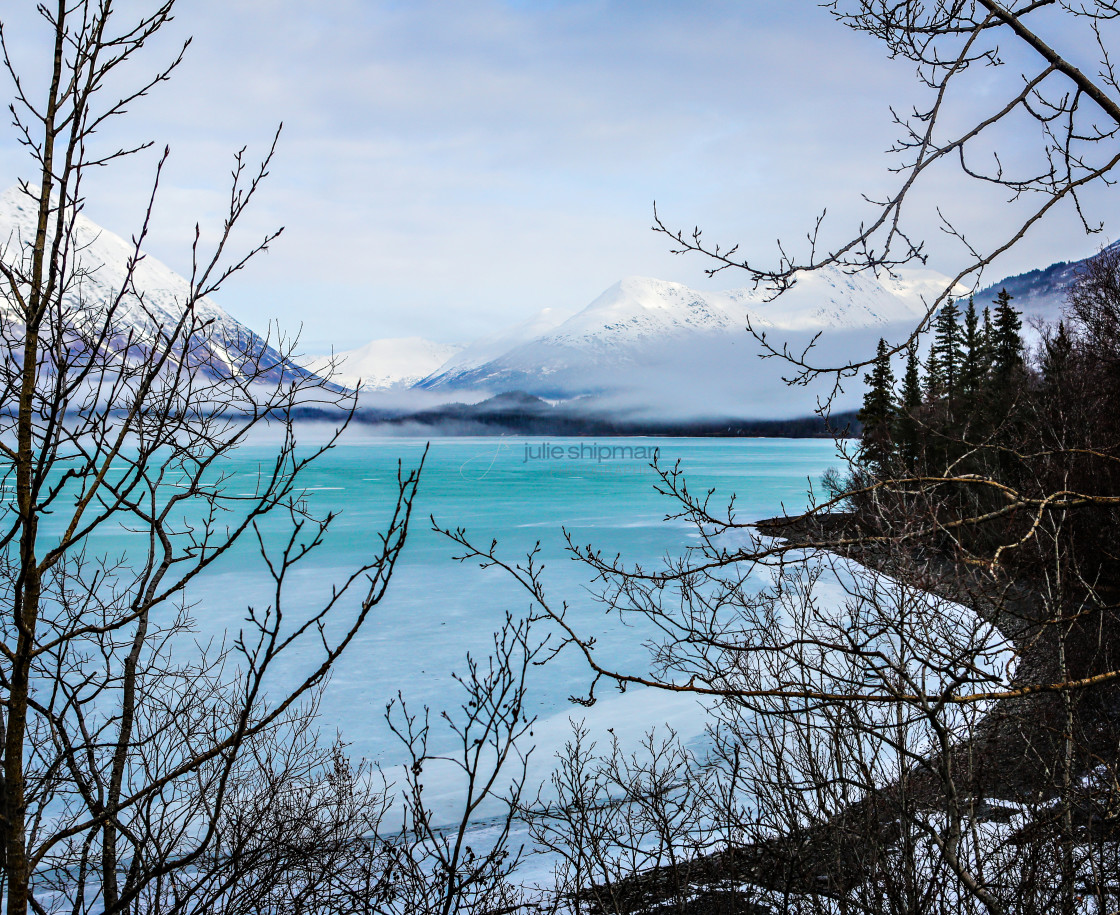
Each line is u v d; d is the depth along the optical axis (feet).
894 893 15.16
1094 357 67.62
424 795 49.01
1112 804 14.20
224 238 9.59
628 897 19.98
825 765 18.89
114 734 40.24
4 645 8.85
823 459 561.43
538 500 293.02
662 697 68.74
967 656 10.69
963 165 9.99
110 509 9.54
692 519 12.39
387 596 117.60
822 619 17.31
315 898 18.01
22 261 8.87
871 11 10.13
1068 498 10.50
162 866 10.18
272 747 28.53
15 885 8.58
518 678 76.74
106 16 8.86
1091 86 9.50
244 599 113.50
